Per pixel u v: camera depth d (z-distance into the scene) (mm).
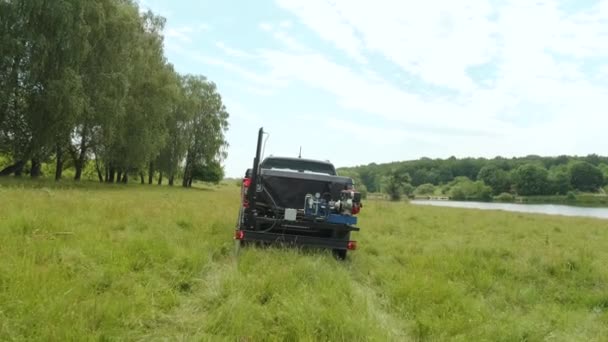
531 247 10656
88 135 35250
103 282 4758
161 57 41094
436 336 4195
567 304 5910
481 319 4598
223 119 65312
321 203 7660
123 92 30906
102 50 29875
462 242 11070
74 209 11016
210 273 5898
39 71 25750
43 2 25203
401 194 80312
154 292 4652
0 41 24422
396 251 9234
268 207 8094
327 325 3924
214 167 73562
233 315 3971
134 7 36000
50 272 4562
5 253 5262
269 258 6535
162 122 41469
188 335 3686
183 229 10031
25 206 10484
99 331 3484
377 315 4480
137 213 11484
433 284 5660
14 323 3326
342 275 5758
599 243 13180
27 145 28891
